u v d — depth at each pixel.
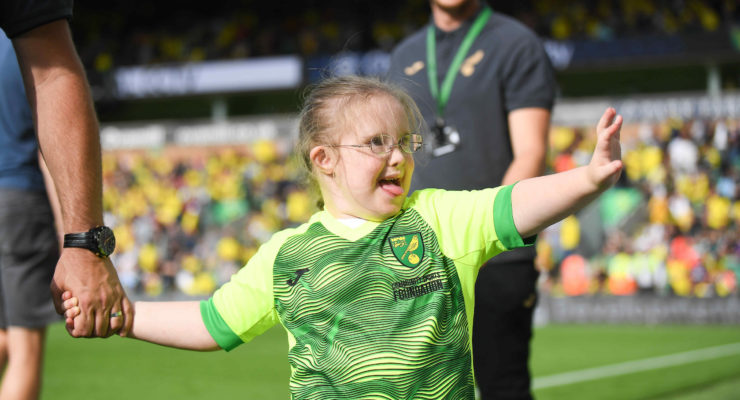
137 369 6.77
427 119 2.81
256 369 6.80
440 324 1.74
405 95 1.97
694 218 14.45
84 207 2.00
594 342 8.78
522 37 2.75
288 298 1.83
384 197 1.83
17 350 3.06
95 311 1.94
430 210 1.87
